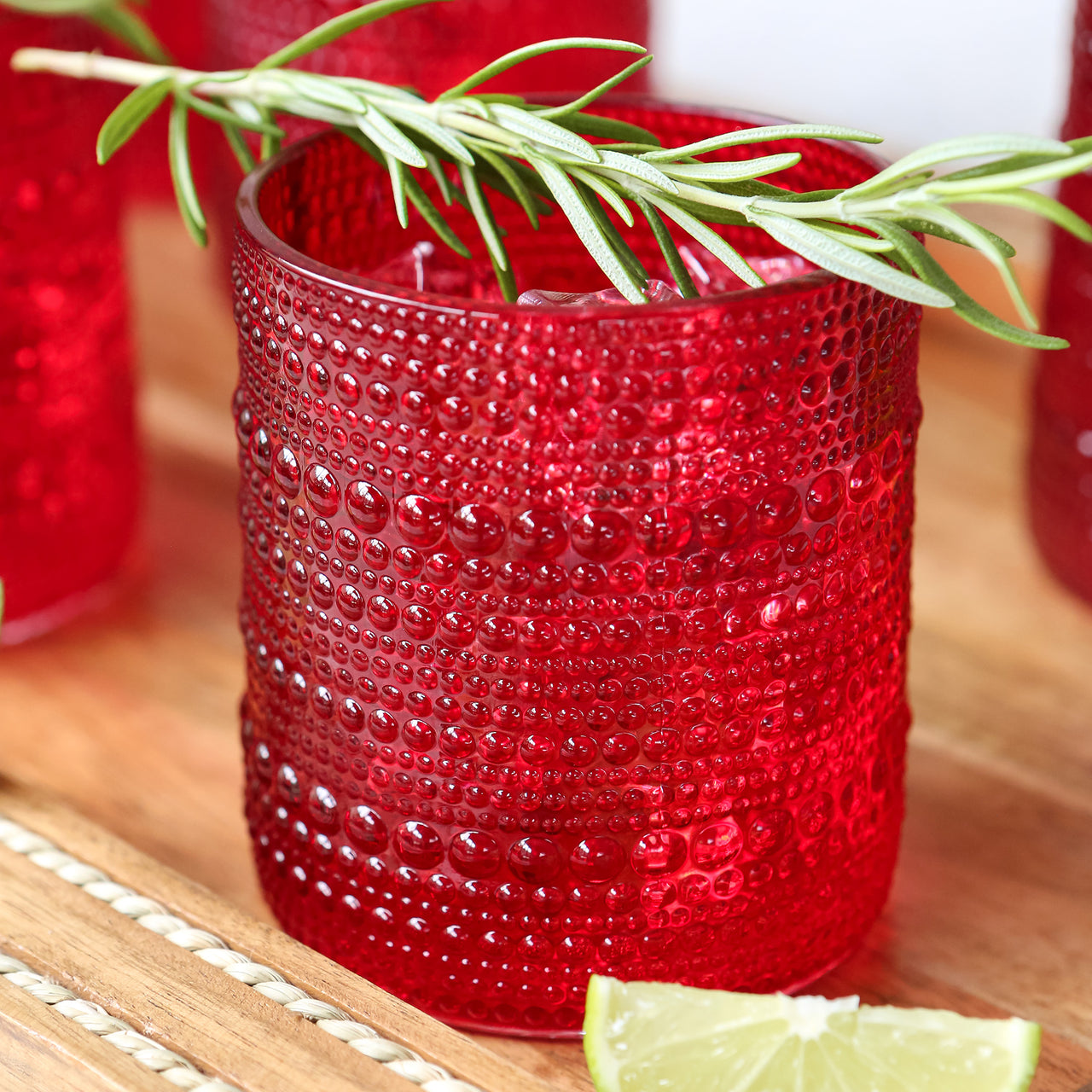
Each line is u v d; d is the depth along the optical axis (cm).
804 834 38
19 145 45
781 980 39
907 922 42
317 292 36
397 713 38
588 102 38
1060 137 48
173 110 42
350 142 41
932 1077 37
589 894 38
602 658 37
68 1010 37
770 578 37
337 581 38
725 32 71
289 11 51
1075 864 43
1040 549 50
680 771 37
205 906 40
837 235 36
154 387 58
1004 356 58
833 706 38
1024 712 46
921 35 67
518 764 37
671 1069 37
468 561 37
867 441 37
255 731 40
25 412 47
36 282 46
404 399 36
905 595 40
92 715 47
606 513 36
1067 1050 39
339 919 39
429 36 50
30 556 48
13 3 44
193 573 51
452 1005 39
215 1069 37
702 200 37
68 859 40
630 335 35
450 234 39
